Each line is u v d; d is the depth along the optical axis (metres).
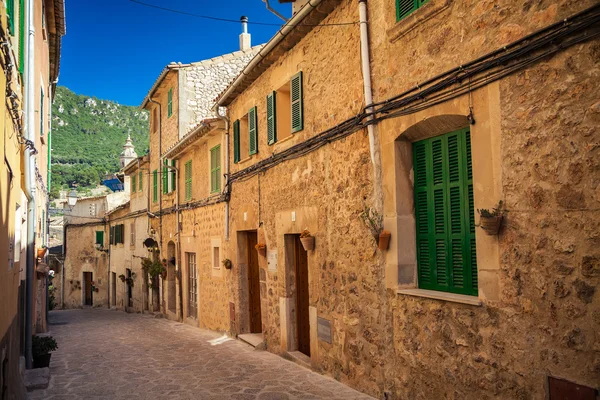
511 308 4.02
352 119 6.20
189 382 6.92
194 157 14.48
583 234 3.50
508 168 4.07
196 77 16.52
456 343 4.59
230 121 11.48
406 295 5.28
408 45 5.29
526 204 3.92
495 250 4.18
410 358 5.22
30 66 6.66
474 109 4.43
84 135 133.75
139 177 21.09
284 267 8.49
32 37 6.72
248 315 11.04
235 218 11.08
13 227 5.26
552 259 3.71
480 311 4.33
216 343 10.48
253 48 17.66
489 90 4.27
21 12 6.01
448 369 4.68
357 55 6.22
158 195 18.30
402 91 5.36
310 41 7.54
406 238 5.48
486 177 4.29
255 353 9.08
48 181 15.18
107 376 7.51
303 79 7.77
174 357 8.95
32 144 6.44
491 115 4.25
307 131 7.60
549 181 3.74
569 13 3.61
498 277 4.15
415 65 5.17
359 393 6.01
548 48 3.77
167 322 15.76
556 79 3.71
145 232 20.00
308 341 8.43
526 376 3.88
